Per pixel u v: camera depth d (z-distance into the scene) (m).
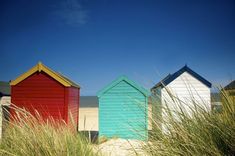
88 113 51.06
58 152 4.07
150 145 3.31
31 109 13.71
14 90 13.93
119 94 14.19
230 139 2.74
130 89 14.12
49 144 4.19
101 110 14.05
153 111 3.58
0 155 4.18
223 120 3.02
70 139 4.44
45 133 4.41
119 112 13.96
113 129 13.70
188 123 3.18
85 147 4.52
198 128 3.08
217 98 3.52
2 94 14.28
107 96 14.12
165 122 3.32
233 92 3.46
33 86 13.93
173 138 3.14
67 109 13.64
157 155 3.11
